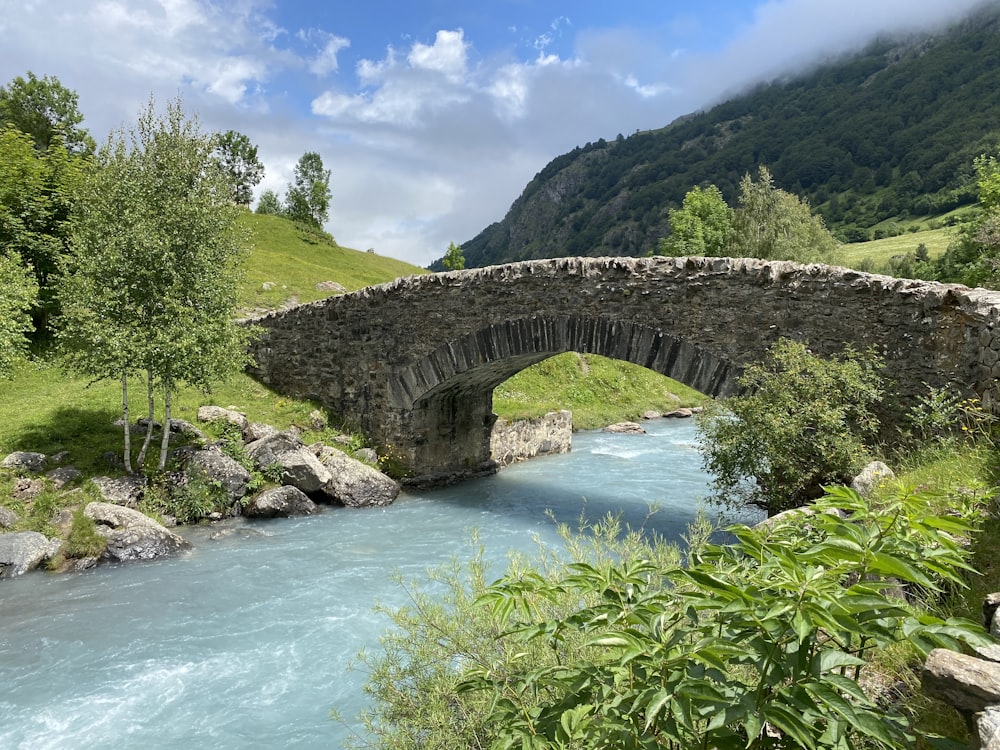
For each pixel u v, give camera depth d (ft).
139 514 43.37
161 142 51.39
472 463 70.79
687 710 7.86
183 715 24.45
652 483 66.74
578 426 103.55
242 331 53.42
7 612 33.30
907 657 13.04
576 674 10.25
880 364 37.04
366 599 35.12
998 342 27.96
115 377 47.55
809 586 7.82
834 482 34.35
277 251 170.19
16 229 77.05
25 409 58.23
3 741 22.84
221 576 38.50
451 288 57.77
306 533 47.21
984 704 9.11
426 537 46.62
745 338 43.57
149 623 32.17
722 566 10.27
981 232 70.44
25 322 59.98
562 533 19.57
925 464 26.91
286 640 30.42
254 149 274.36
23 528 41.22
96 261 47.34
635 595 10.57
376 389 64.18
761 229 154.51
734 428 38.09
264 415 65.67
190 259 49.88
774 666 7.93
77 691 26.05
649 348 47.16
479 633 16.05
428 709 14.83
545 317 52.19
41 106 135.64
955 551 9.07
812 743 7.02
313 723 23.93
